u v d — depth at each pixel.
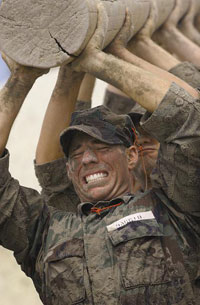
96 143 9.37
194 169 8.71
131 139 9.60
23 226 9.30
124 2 9.57
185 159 8.73
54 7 8.71
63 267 8.87
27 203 9.35
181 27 12.32
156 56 10.28
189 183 8.78
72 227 9.11
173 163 8.83
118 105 12.37
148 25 10.41
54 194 10.28
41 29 8.78
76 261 8.84
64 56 8.76
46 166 10.16
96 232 8.95
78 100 11.01
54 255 8.94
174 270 8.69
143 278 8.61
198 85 10.05
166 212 9.09
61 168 10.21
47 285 8.95
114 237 8.81
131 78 8.79
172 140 8.73
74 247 8.92
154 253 8.74
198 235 9.01
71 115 9.81
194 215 8.98
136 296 8.55
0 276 19.20
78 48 8.72
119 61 8.87
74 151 9.42
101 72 8.87
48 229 9.27
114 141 9.34
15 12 8.80
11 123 9.21
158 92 8.71
